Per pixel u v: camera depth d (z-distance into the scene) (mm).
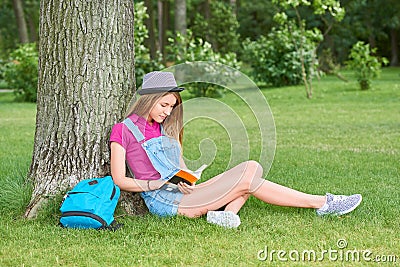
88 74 5938
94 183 5539
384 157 9469
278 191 5887
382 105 17719
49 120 6043
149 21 32594
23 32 35656
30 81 21422
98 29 5930
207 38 40969
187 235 5348
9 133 12750
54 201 5832
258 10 48719
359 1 40312
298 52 24422
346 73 33438
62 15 5910
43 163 6070
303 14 39844
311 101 19625
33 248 5023
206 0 42344
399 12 43688
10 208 5992
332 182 7664
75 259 4758
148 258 4781
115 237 5281
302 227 5621
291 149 10344
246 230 5539
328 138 11625
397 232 5492
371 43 47062
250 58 25766
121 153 5629
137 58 20594
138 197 6098
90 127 5965
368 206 6324
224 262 4688
